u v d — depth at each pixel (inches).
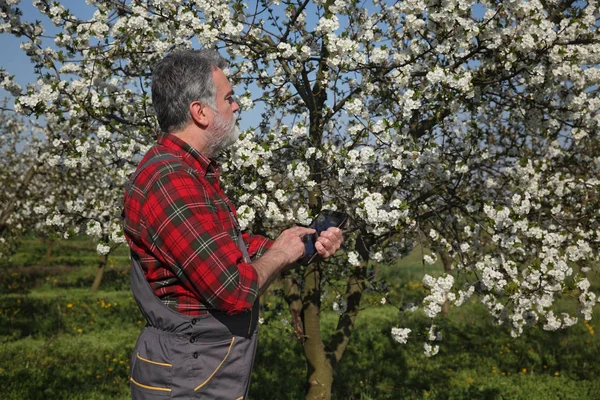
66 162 147.3
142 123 150.2
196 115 59.1
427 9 132.8
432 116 139.9
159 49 143.7
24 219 511.8
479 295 162.1
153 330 58.4
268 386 289.7
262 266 58.2
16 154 537.0
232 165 137.6
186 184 55.0
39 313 494.0
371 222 129.4
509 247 144.9
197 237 52.8
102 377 301.9
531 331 416.5
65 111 141.4
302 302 171.2
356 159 135.9
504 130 195.5
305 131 138.9
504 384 299.6
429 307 139.7
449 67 136.4
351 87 161.9
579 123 168.4
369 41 151.5
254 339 60.6
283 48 138.0
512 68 145.7
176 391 56.1
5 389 264.8
